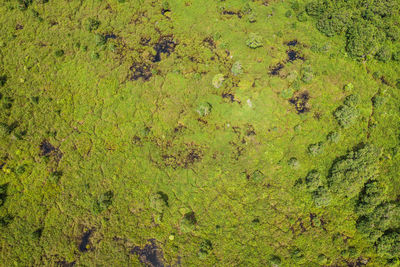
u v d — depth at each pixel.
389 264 40.94
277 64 54.56
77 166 49.62
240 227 45.69
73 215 46.97
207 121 51.97
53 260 44.47
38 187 48.09
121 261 44.59
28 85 54.56
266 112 51.66
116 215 47.03
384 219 40.94
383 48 50.97
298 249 43.72
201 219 46.59
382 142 48.19
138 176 49.38
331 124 50.16
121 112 52.88
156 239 45.94
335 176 44.34
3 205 46.81
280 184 47.81
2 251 44.38
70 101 53.56
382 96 50.84
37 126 51.94
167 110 52.88
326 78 52.91
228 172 48.94
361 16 53.88
